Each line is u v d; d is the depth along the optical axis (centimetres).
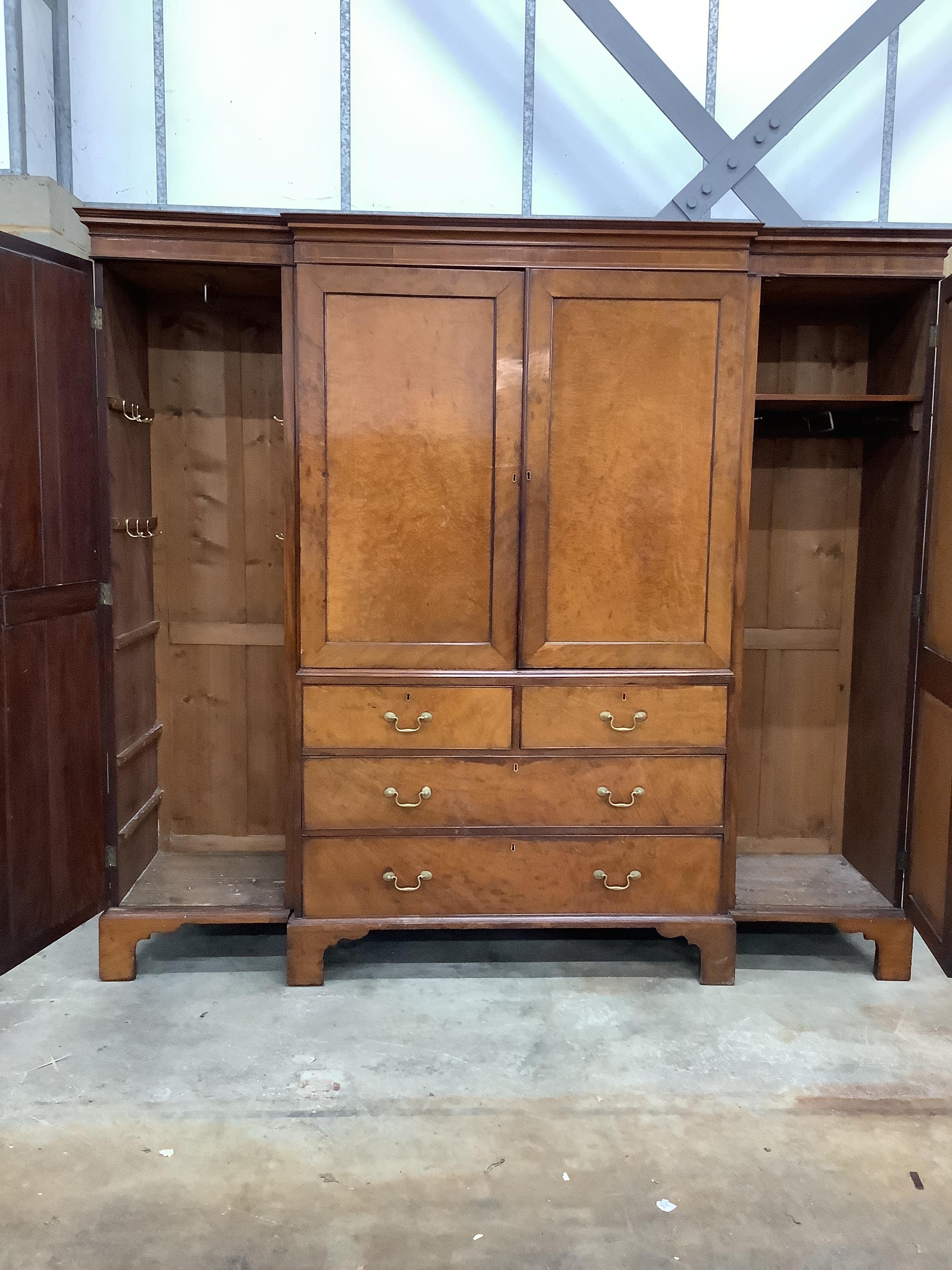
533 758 221
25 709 204
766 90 260
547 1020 210
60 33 252
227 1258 142
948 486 209
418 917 224
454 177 263
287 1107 178
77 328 211
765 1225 150
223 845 271
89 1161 163
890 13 244
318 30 255
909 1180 161
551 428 214
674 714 221
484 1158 165
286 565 217
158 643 263
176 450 257
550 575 218
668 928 225
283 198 262
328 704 218
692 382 214
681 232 207
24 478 200
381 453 214
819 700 271
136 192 261
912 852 226
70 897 218
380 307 209
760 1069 192
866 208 267
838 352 259
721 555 219
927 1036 205
